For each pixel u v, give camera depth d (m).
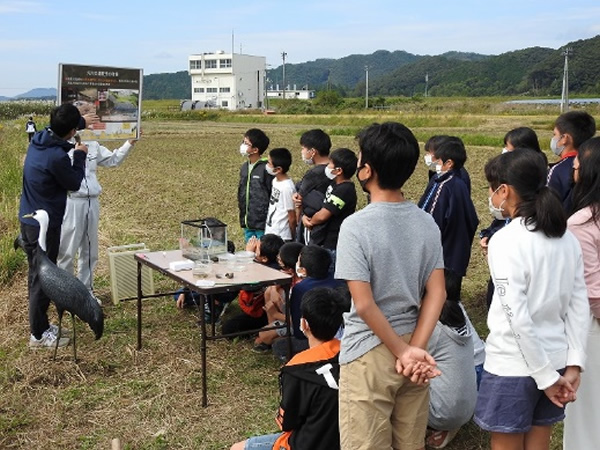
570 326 3.04
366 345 2.84
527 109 52.78
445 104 61.88
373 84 185.75
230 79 111.00
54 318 6.55
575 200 3.50
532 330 2.86
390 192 2.88
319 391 3.39
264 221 6.96
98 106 6.80
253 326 6.05
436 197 5.73
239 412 4.79
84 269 6.95
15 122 41.91
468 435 4.53
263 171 6.93
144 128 43.19
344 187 5.64
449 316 4.16
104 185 16.23
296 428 3.54
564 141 4.79
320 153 6.06
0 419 4.60
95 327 5.22
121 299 6.97
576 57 111.88
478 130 35.69
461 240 5.73
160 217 11.98
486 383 3.09
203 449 4.30
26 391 5.07
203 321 4.82
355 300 2.75
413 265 2.83
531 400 2.99
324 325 3.61
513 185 3.06
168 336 6.18
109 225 11.07
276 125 47.09
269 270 5.40
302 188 6.03
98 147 6.92
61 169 5.61
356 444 2.89
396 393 2.90
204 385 4.85
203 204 13.38
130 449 4.29
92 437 4.44
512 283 2.89
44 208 5.70
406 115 49.47
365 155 2.84
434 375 2.74
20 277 7.88
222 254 5.80
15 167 16.62
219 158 23.11
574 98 89.56
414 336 2.82
